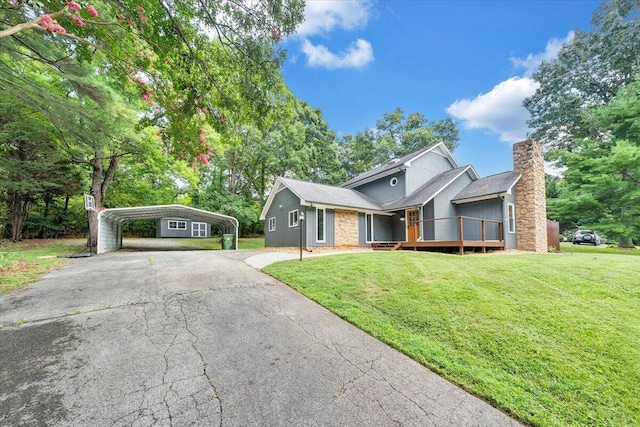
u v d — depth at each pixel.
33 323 3.28
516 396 2.08
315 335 3.11
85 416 1.81
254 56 4.66
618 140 13.12
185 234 27.72
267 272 6.18
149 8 3.83
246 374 2.34
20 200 13.23
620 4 17.59
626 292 3.98
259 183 25.69
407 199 13.20
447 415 1.88
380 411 1.91
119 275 5.90
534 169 10.98
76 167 12.91
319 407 1.94
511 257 7.35
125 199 17.64
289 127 21.97
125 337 2.97
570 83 20.45
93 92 6.54
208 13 4.25
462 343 2.87
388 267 5.80
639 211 12.66
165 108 5.20
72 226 17.77
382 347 2.86
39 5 3.16
